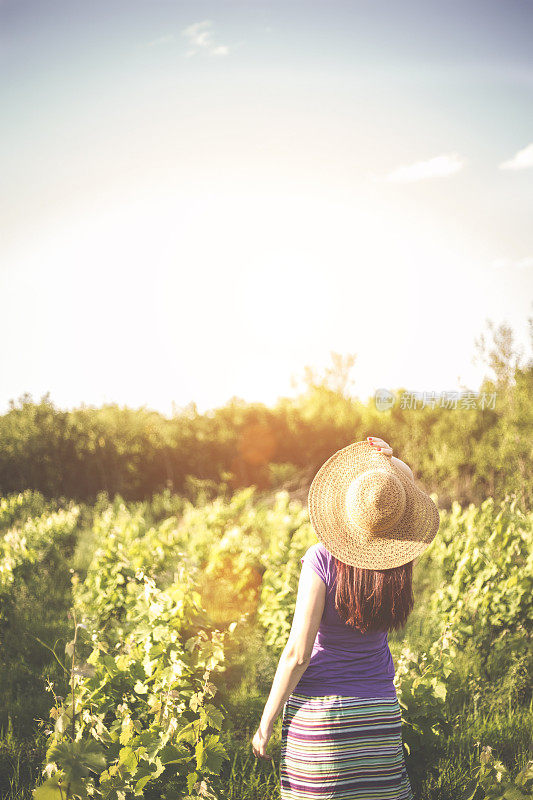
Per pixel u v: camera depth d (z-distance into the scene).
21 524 11.65
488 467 13.84
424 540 2.20
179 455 19.66
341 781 2.05
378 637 2.19
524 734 3.99
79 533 10.30
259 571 6.26
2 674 5.08
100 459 19.28
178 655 3.34
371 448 2.41
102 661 3.29
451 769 3.55
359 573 2.12
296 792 2.11
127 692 3.27
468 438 14.31
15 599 6.46
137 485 19.48
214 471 19.69
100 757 2.47
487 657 5.12
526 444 13.28
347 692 2.10
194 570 4.10
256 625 5.56
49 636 5.83
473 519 7.57
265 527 8.31
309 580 2.14
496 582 5.73
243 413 19.94
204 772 2.72
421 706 3.20
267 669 4.73
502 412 13.99
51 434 19.23
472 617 5.47
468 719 4.17
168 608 3.69
